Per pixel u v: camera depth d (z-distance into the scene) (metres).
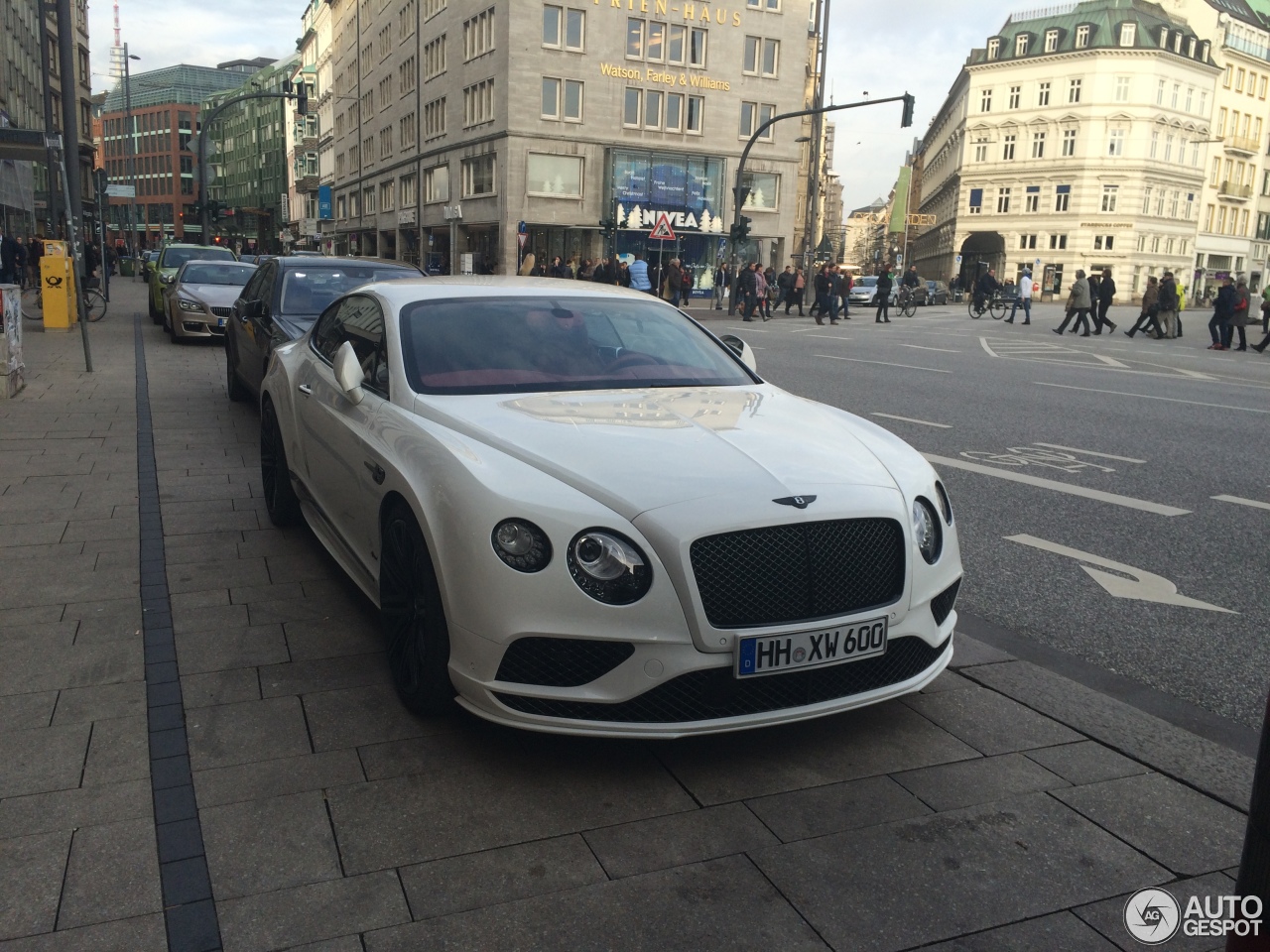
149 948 2.32
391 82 65.44
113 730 3.35
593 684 2.99
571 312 4.71
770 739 3.41
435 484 3.25
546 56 46.44
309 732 3.38
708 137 50.38
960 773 3.21
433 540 3.19
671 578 2.95
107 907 2.46
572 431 3.49
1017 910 2.55
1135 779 3.19
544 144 46.94
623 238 49.28
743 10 50.16
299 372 5.27
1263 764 1.62
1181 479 7.93
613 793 3.04
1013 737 3.45
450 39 52.53
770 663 3.02
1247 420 11.26
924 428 10.23
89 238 33.38
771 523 3.04
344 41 81.00
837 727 3.50
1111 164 72.50
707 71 49.81
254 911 2.46
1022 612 4.84
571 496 3.06
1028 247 76.69
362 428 4.02
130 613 4.42
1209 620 4.77
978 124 78.12
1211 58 76.19
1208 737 3.55
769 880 2.64
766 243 52.84
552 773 3.15
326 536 4.82
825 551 3.12
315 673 3.85
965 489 7.45
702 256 51.28
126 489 6.60
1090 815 2.98
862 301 47.38
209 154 155.62
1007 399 12.77
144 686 3.69
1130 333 29.25
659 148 49.09
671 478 3.15
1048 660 4.20
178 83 159.38
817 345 21.59
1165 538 6.17
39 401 10.02
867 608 3.19
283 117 118.50
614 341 4.57
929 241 107.25
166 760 3.17
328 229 90.06
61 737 3.30
